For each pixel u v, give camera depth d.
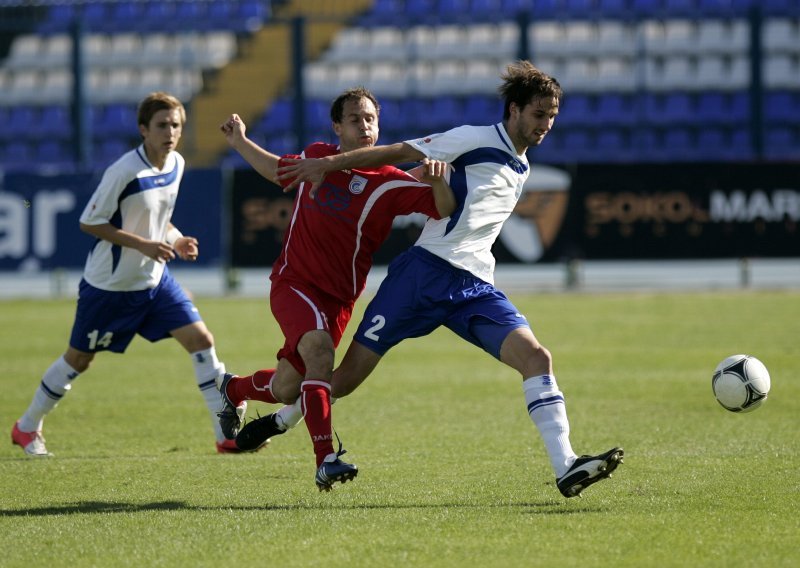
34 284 93.75
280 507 20.94
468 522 19.36
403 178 22.16
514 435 29.73
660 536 18.23
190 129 106.25
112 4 113.06
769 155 106.06
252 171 79.56
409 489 22.56
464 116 108.75
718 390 24.78
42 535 18.89
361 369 22.17
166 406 35.50
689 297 76.38
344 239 22.27
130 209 26.34
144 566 16.91
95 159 109.69
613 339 53.56
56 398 27.27
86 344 27.12
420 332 22.00
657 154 104.38
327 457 20.25
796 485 22.41
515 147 21.59
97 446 28.66
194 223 79.75
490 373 43.53
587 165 80.19
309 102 109.50
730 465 24.72
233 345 52.41
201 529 19.11
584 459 19.73
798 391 37.19
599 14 97.06
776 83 107.00
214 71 109.75
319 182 20.86
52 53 112.44
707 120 106.94
